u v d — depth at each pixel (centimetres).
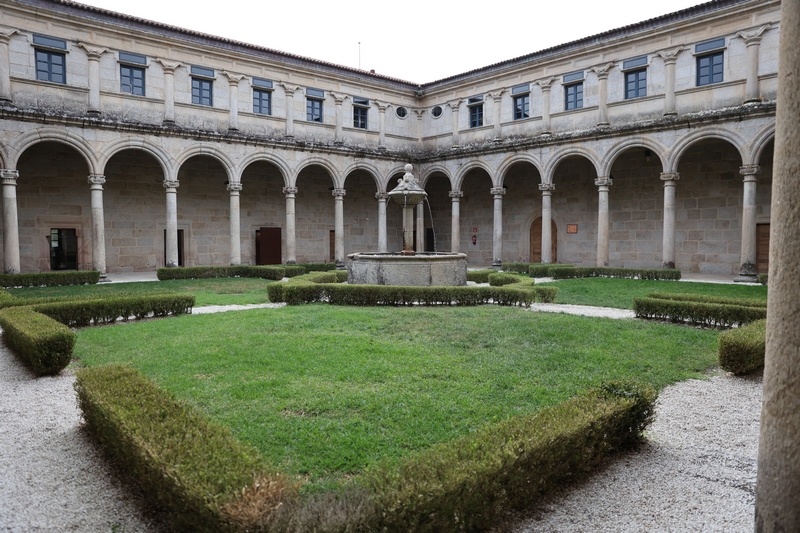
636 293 1534
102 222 2002
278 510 298
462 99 2761
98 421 456
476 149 2625
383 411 527
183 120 2233
